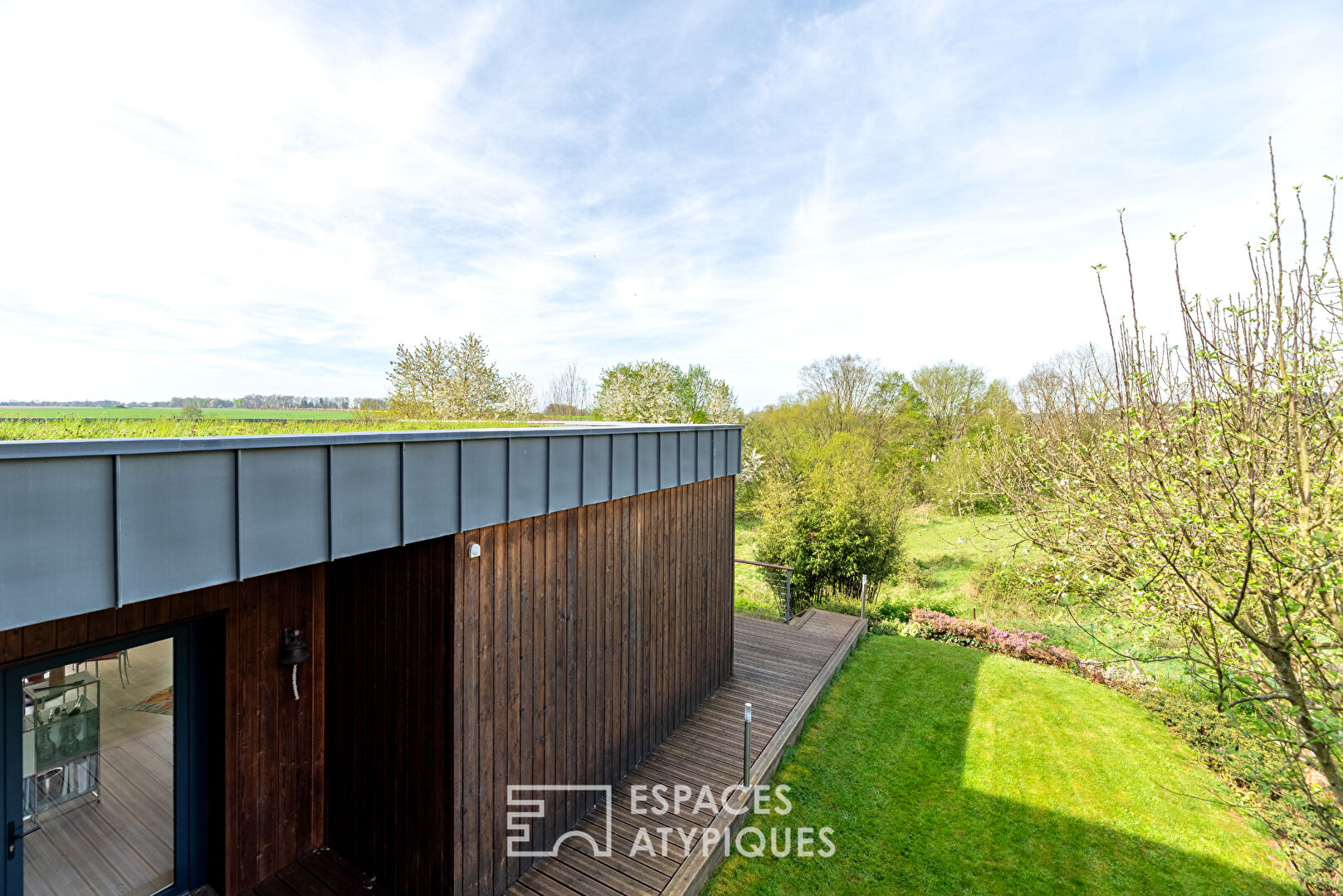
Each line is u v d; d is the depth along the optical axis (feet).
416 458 8.45
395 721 10.82
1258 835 14.61
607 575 14.10
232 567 6.32
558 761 12.57
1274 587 10.41
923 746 18.43
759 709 19.02
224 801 10.66
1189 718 18.52
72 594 5.14
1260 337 11.55
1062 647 27.09
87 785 9.60
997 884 12.92
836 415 77.51
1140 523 13.24
